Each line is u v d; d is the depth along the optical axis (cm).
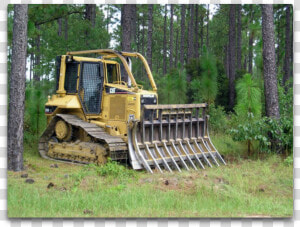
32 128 1167
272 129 1021
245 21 2247
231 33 1888
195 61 1852
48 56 1530
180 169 859
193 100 1647
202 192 666
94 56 1517
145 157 838
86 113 965
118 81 1005
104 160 866
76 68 980
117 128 926
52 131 1034
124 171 779
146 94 913
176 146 898
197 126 940
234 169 874
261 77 1284
